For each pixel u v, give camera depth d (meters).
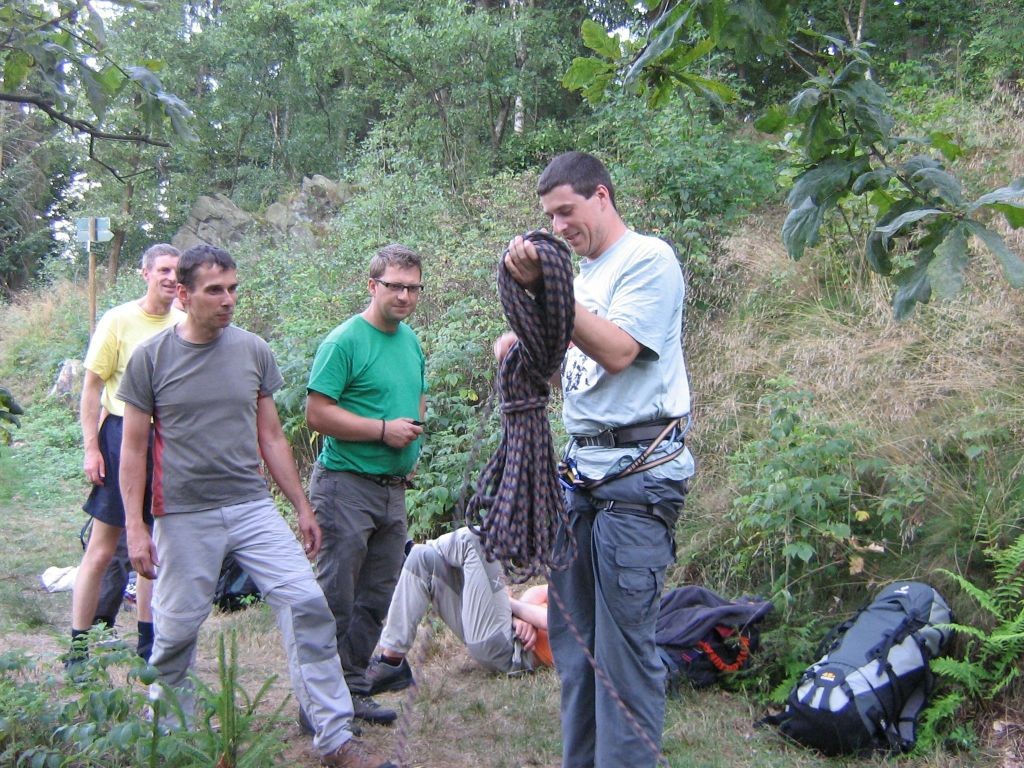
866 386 5.32
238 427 3.41
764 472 4.57
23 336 14.53
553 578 2.96
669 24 2.27
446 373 6.62
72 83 2.86
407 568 4.36
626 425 2.72
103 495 4.16
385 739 3.75
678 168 7.60
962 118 7.54
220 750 2.83
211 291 3.29
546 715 3.96
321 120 21.77
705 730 3.72
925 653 3.66
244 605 5.38
